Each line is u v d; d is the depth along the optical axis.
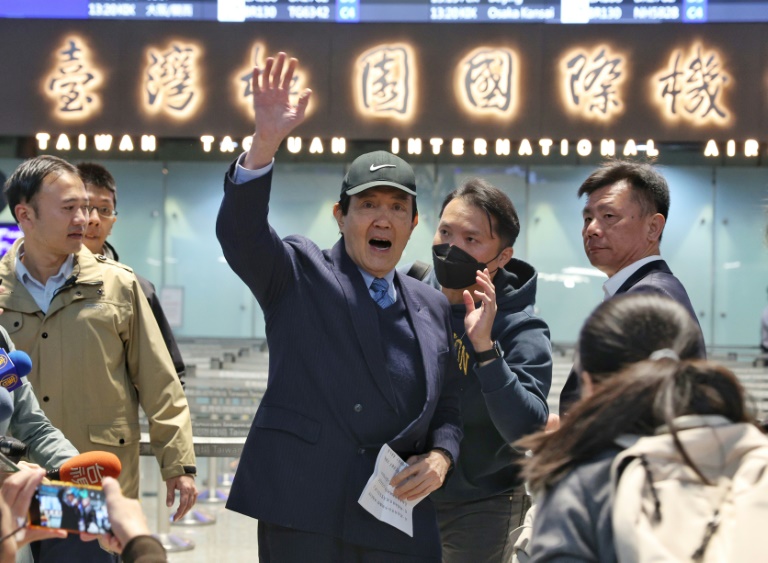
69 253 3.41
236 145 11.70
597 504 1.68
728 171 14.26
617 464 1.66
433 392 2.76
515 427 2.96
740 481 1.61
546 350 3.31
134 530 1.66
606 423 1.72
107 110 11.68
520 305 3.39
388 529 2.70
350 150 13.80
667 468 1.64
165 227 14.80
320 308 2.76
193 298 14.84
